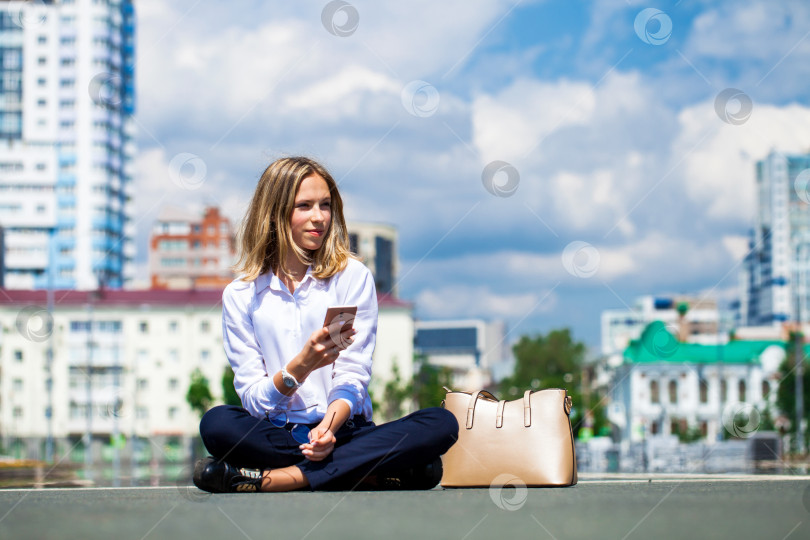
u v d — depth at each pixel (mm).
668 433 78188
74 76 95875
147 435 71438
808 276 106438
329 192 3719
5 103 95375
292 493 3193
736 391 80125
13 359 71250
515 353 91625
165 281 84000
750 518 2080
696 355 81125
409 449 3396
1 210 94750
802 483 3551
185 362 72812
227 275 85125
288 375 3381
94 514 2221
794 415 57094
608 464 25172
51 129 95625
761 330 88875
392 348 73750
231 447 3352
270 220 3686
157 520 2070
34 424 70875
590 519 2080
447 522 2027
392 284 86938
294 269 3693
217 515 2184
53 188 95312
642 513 2201
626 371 81812
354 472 3354
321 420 3469
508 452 3912
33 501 2799
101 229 95625
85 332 71938
